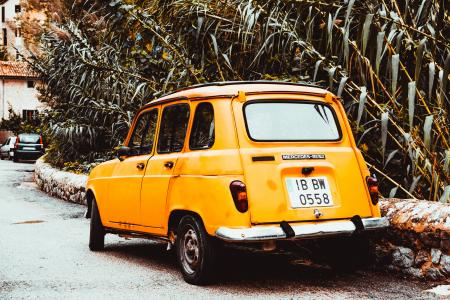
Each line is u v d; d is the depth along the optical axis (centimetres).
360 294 477
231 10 789
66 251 719
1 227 937
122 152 647
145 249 738
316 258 619
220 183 479
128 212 628
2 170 2548
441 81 550
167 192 545
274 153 491
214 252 499
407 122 605
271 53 715
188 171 517
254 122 505
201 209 493
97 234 714
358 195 516
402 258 538
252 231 460
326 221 494
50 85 1609
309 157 504
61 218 1052
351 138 543
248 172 477
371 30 575
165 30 916
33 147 3309
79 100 1406
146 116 645
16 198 1436
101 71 1188
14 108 5728
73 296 489
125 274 578
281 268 588
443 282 499
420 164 617
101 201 696
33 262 647
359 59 604
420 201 558
